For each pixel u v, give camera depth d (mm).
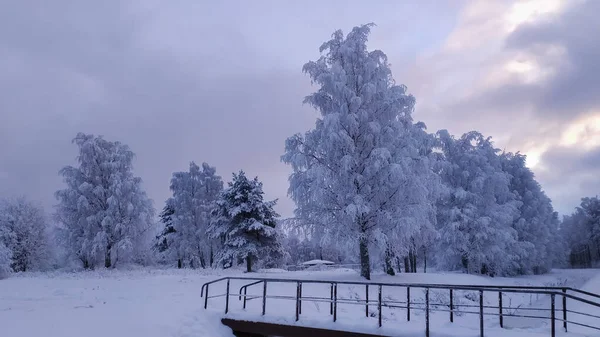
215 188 48594
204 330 12398
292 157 23078
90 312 14000
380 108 23766
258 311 13680
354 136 23484
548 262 49594
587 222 82500
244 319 13039
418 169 22938
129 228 38125
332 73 23594
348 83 24297
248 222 34219
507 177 41688
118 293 19141
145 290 19938
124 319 12945
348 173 22938
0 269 32531
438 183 24547
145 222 39375
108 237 37562
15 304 15875
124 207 38906
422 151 31109
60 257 49750
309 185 23609
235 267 37625
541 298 23156
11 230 48312
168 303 15820
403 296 20391
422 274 25922
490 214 35156
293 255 87500
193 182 48219
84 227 38000
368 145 23359
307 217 23516
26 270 48094
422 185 21984
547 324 14578
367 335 10906
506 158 47750
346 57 24266
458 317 17484
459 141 37969
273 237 35312
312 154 23562
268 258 35969
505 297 23125
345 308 17109
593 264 81812
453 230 33688
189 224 46594
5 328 11523
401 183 22172
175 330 12266
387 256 24641
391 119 23797
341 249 22953
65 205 38438
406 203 22516
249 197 34812
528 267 42094
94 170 39781
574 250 84688
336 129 22391
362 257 23094
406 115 24109
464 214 34125
